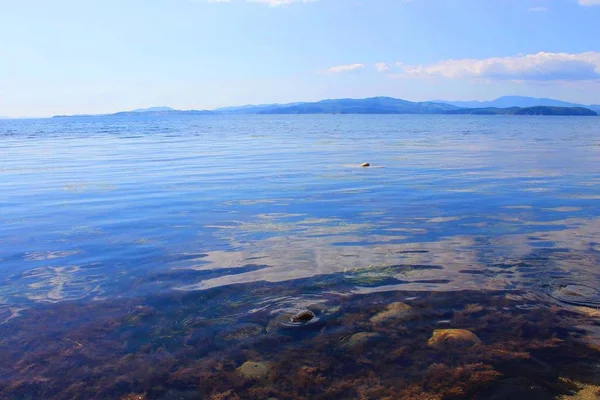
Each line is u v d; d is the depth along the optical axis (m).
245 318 5.60
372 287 6.44
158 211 11.59
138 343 5.10
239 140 40.69
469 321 5.41
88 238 9.19
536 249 8.02
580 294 6.09
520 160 22.78
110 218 10.88
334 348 4.91
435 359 4.68
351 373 4.49
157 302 6.11
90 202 12.89
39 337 5.24
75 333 5.32
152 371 4.59
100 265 7.58
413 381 4.34
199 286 6.61
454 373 4.44
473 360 4.64
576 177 16.80
